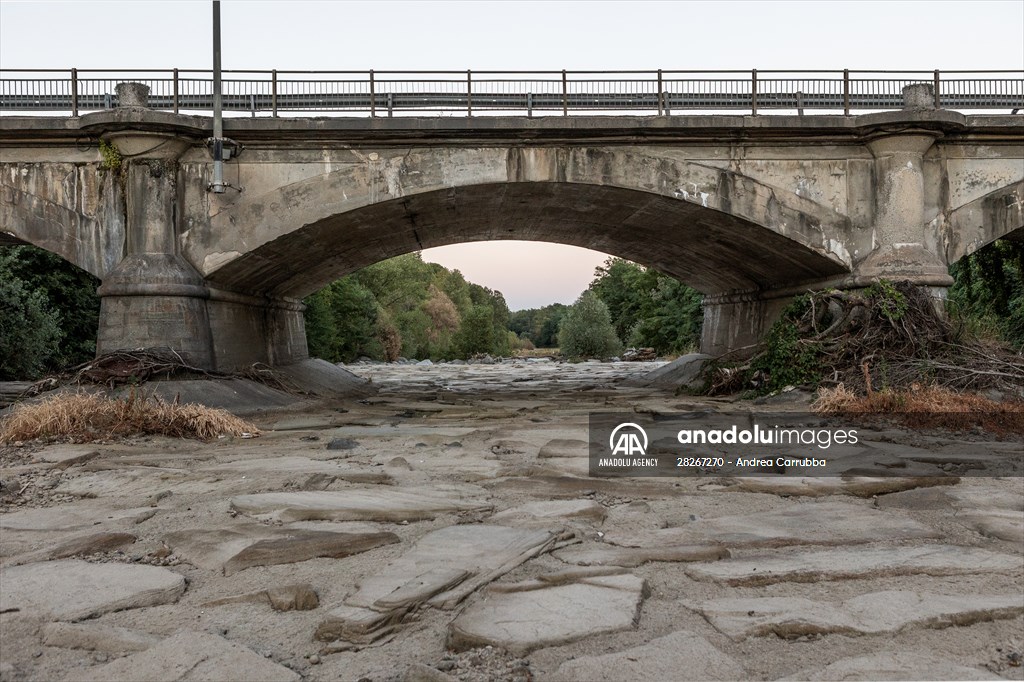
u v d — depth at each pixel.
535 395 19.48
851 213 16.50
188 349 14.99
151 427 10.31
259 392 15.12
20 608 3.76
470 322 83.81
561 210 19.64
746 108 17.12
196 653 3.21
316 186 15.72
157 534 5.19
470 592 3.93
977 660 3.12
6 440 9.46
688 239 20.22
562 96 16.84
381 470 7.66
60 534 5.21
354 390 21.81
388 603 3.68
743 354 16.92
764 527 5.21
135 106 14.89
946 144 16.62
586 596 3.83
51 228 15.26
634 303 76.94
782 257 18.03
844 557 4.48
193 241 15.50
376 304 69.12
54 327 25.86
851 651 3.23
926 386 12.07
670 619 3.59
